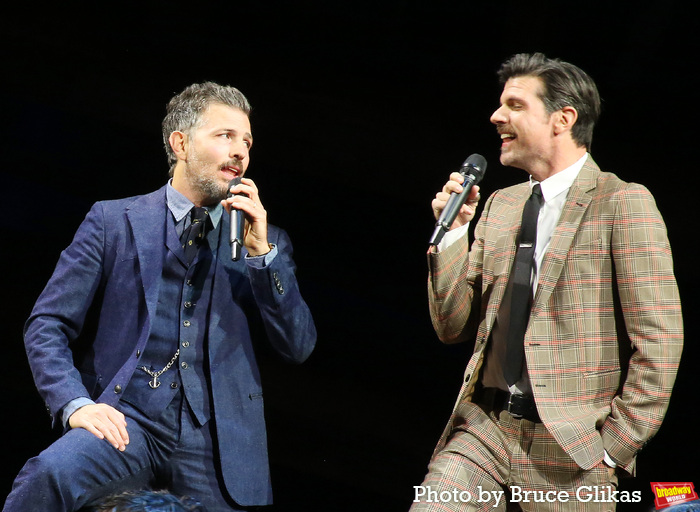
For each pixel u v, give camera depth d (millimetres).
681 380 9305
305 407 9742
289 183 10664
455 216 4785
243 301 5340
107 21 10203
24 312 9508
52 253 9695
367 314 10227
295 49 10508
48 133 10070
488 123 10273
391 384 9898
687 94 9867
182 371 5109
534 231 4859
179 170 5430
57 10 10109
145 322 5148
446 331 5141
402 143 10359
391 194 10438
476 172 4949
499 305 4867
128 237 5301
